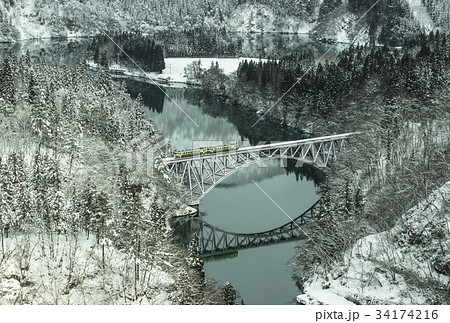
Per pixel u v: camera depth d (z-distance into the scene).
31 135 139.00
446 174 118.25
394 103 164.62
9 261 94.44
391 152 141.50
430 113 164.38
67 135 133.88
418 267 95.75
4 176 99.88
